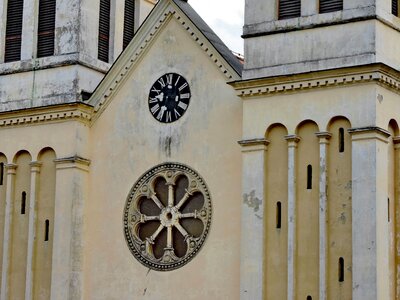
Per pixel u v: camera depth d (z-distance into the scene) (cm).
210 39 6272
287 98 5903
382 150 5706
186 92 6312
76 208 6450
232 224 6025
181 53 6359
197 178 6188
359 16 5806
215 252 6050
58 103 6600
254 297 5806
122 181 6419
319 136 5794
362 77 5719
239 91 6016
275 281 5797
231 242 6009
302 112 5853
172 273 6169
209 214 6109
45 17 6844
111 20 6912
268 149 5938
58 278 6400
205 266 6069
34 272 6525
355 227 5628
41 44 6825
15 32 6919
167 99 6359
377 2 5809
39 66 6756
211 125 6197
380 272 5581
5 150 6719
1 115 6719
